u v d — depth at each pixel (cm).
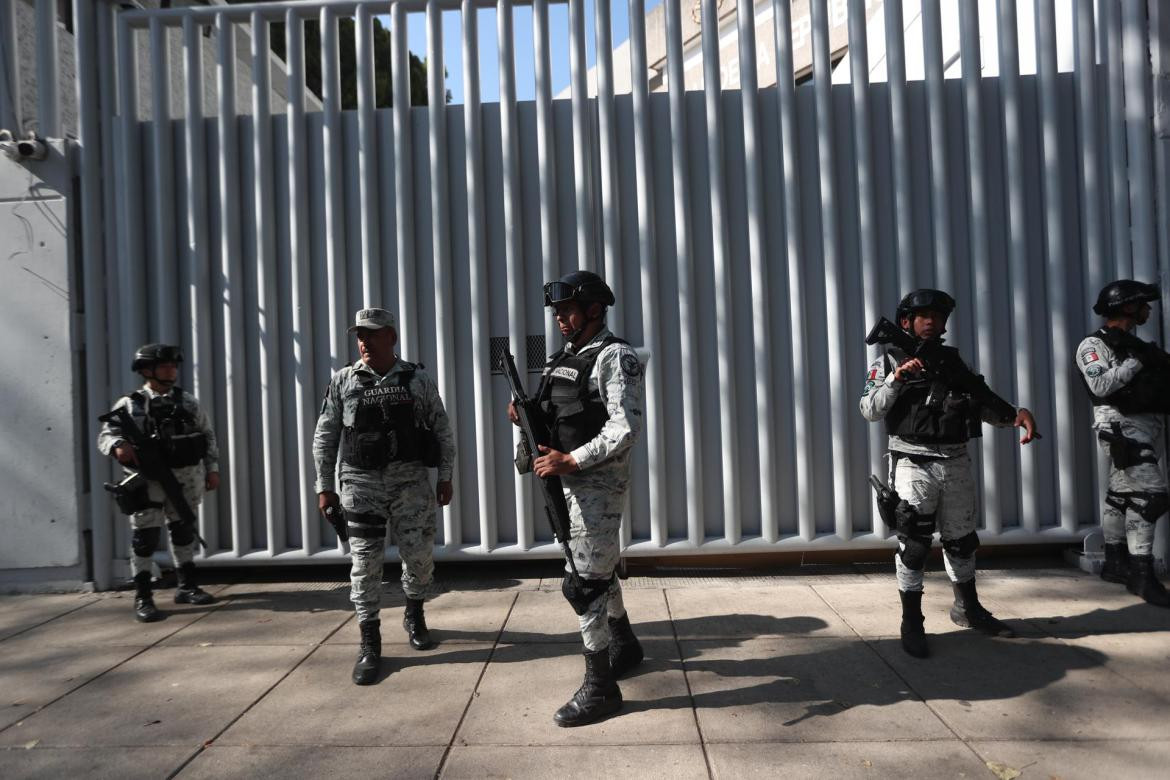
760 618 420
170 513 467
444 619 435
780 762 269
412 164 519
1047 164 498
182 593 477
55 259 505
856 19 498
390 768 272
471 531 516
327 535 524
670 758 273
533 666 363
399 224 512
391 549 512
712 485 509
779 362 507
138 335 519
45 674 367
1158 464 433
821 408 506
